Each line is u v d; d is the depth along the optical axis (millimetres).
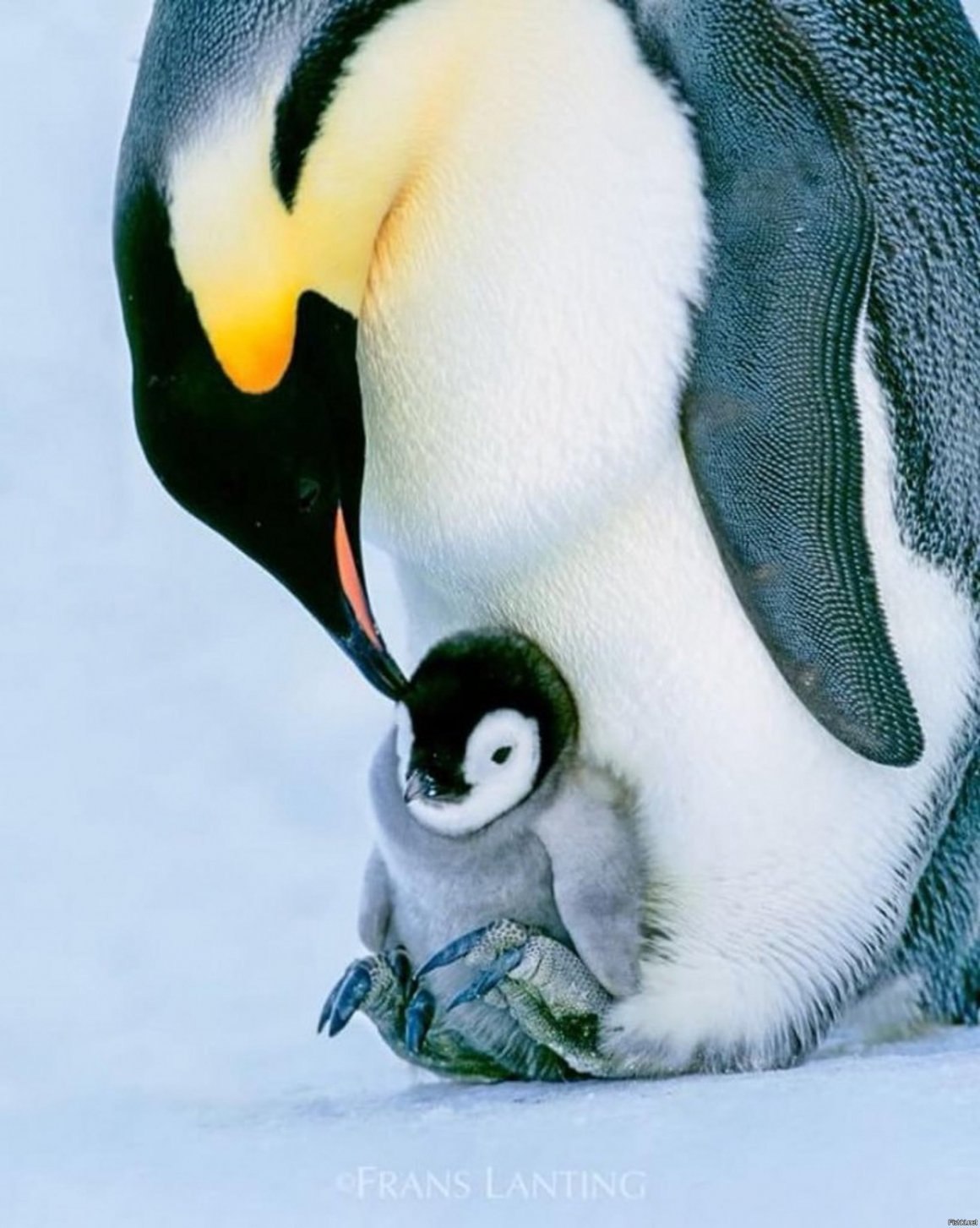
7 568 20156
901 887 11297
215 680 18453
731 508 10648
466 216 10367
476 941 10703
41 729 17906
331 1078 12125
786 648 10758
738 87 10477
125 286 10188
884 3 11297
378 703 18094
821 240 10469
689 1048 11086
